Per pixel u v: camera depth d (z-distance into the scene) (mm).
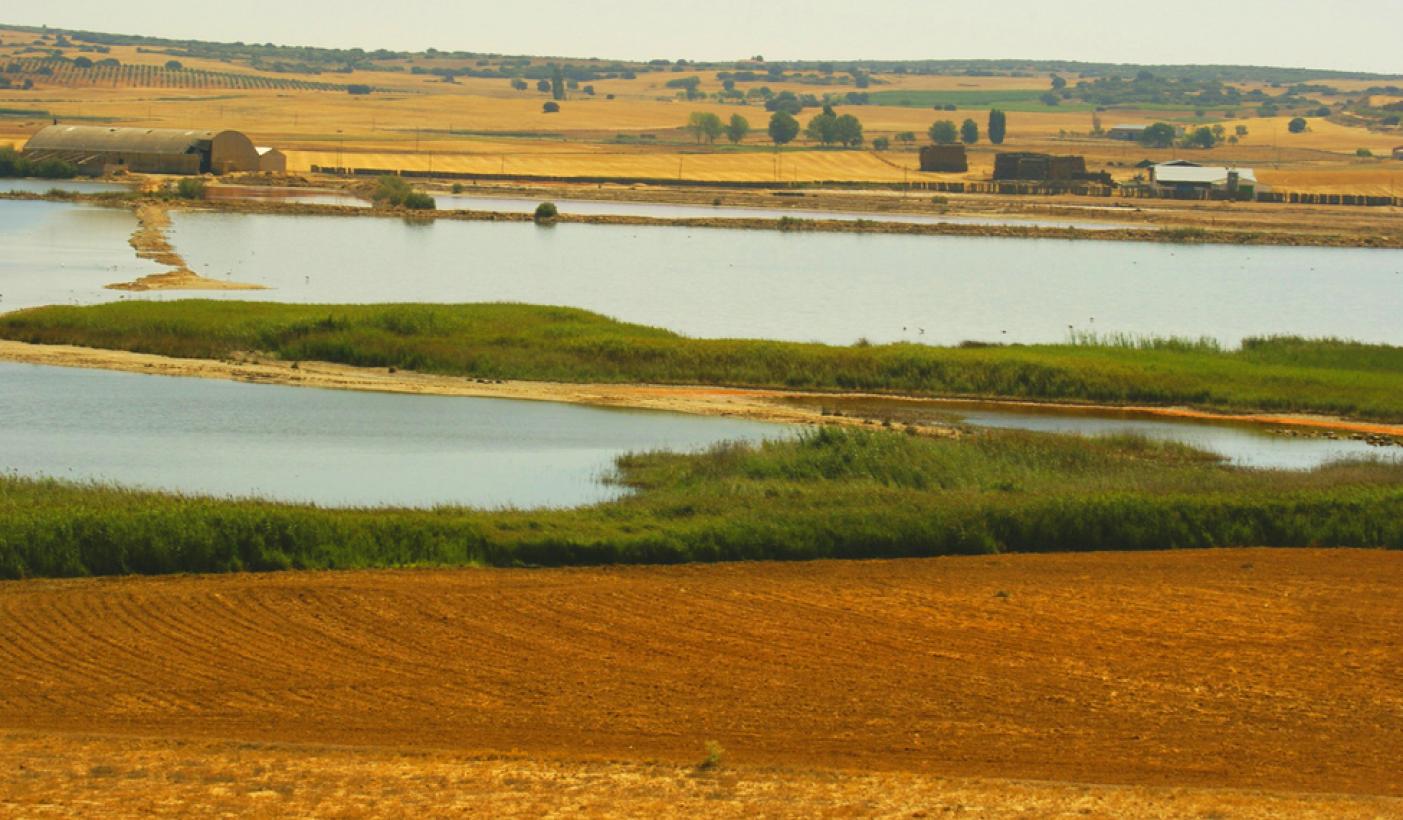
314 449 193625
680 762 89312
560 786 83125
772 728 96562
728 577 132625
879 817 78938
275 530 134500
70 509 136500
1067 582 133750
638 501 157000
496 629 115375
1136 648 115188
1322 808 82188
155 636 111688
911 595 127750
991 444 190500
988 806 81125
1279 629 121125
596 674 106125
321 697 100438
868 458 176000
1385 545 151625
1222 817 80125
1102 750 94125
